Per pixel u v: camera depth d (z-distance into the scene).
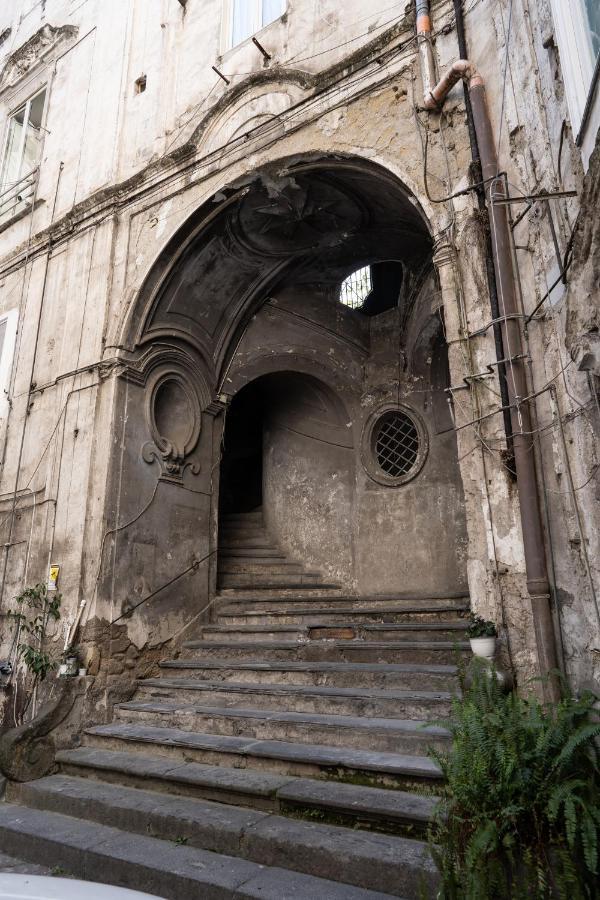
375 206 7.22
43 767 5.42
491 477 4.63
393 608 6.85
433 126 5.64
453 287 5.11
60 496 7.06
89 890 2.02
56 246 8.67
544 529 4.31
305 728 4.75
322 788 4.08
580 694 3.26
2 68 11.11
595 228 3.13
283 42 7.19
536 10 4.51
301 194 7.04
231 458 11.50
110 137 8.69
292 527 9.84
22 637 6.82
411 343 9.29
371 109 6.13
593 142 3.39
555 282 4.19
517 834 2.83
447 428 9.02
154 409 7.53
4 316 8.95
